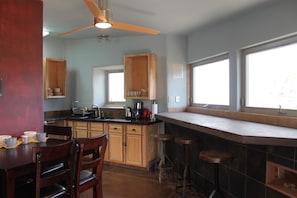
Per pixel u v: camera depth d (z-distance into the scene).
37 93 3.05
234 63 3.47
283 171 2.30
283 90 2.86
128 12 3.33
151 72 4.53
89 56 5.39
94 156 2.36
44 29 4.38
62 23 4.00
